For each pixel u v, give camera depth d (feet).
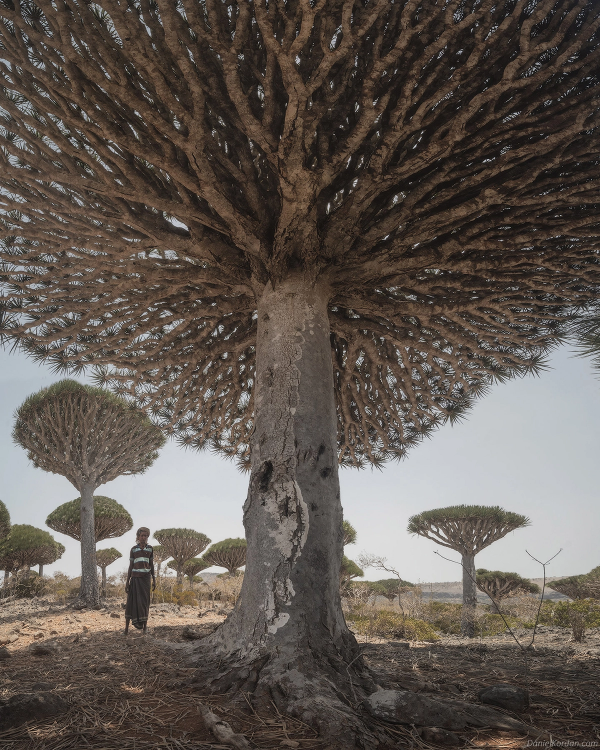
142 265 17.57
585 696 10.80
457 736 8.36
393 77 13.99
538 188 15.47
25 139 14.57
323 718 8.44
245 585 13.04
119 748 7.35
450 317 19.69
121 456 48.39
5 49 12.85
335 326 20.04
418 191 15.02
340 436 28.96
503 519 56.80
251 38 14.07
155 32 13.12
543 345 22.53
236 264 17.04
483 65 13.73
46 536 81.15
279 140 13.92
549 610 44.75
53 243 16.98
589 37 12.42
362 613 37.04
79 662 13.65
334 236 15.87
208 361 22.94
